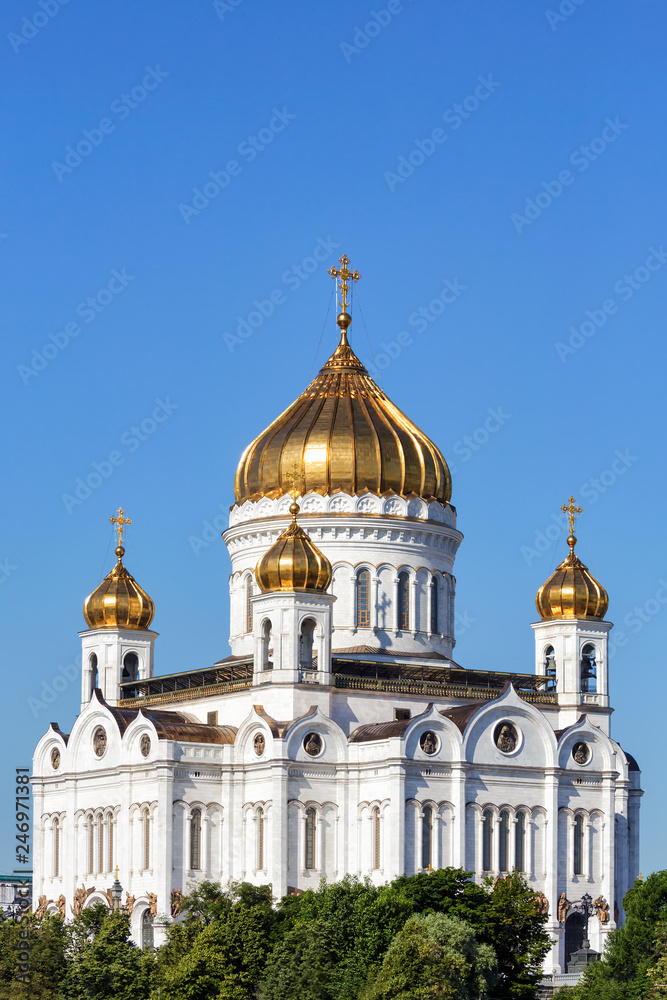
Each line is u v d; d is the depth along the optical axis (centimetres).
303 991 18675
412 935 18888
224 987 19238
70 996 19938
